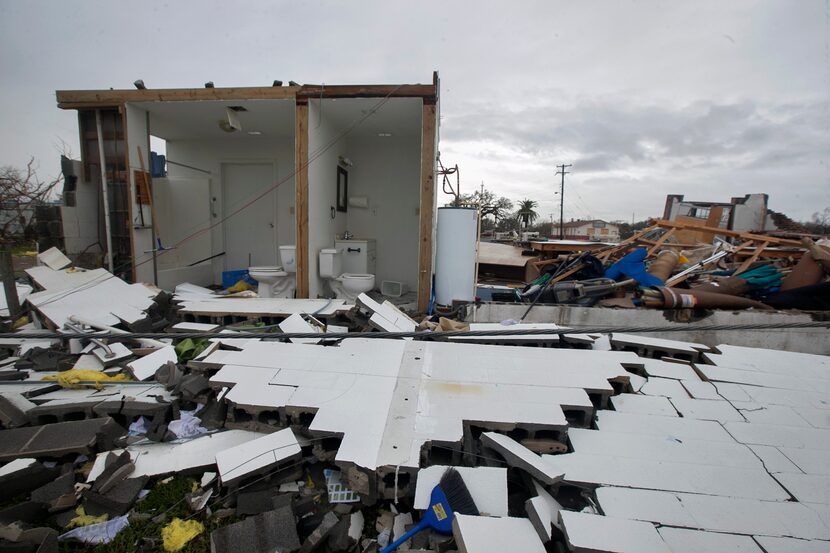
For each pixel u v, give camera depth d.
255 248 7.34
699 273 6.13
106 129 5.61
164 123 6.23
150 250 5.90
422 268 5.21
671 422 2.67
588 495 2.06
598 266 6.30
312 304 4.91
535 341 3.92
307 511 2.06
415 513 2.04
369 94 5.07
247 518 1.92
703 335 4.97
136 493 2.13
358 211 7.26
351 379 2.81
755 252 6.45
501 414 2.43
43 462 2.35
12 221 11.12
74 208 5.77
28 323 4.34
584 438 2.45
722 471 2.22
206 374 3.09
